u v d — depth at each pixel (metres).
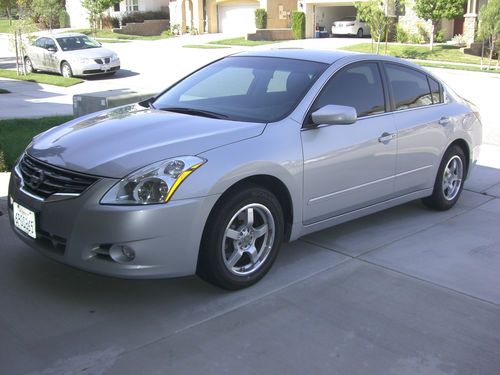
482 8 23.75
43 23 44.69
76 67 19.06
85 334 3.57
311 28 36.25
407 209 6.30
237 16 39.84
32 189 3.98
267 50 5.64
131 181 3.63
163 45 33.72
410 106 5.59
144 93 7.48
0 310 3.82
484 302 4.16
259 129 4.25
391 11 27.53
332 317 3.86
